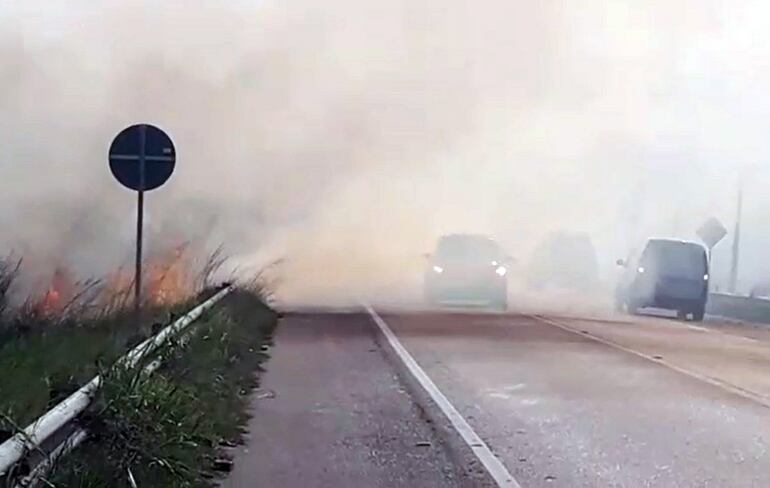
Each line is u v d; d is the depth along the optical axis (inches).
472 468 319.3
